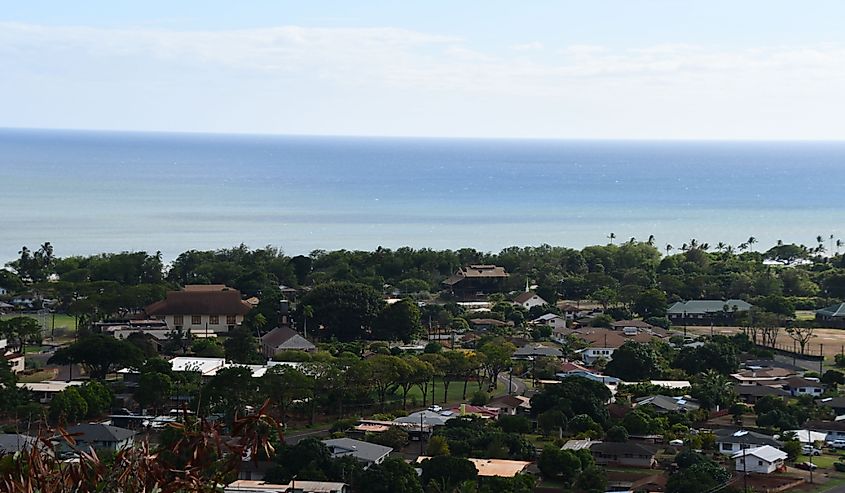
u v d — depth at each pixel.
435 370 95.75
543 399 86.75
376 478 64.62
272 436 70.00
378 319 124.25
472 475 66.75
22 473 18.41
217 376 83.00
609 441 79.12
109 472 18.27
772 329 130.00
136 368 96.06
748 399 96.75
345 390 88.38
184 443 18.47
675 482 67.62
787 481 71.31
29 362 104.50
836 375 103.31
